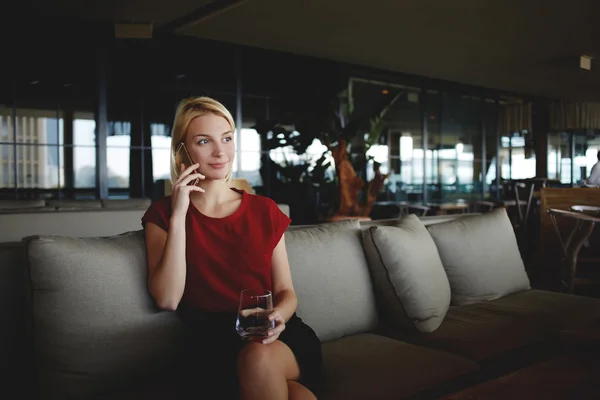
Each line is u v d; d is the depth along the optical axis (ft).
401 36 20.27
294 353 3.97
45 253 4.01
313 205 22.75
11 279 4.36
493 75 27.84
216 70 21.24
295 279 5.46
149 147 19.85
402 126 27.99
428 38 20.59
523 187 28.22
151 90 19.84
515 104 34.04
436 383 4.47
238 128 21.70
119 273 4.27
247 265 4.47
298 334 4.26
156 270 4.26
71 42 18.20
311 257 5.67
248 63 22.03
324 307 5.56
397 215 25.70
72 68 18.31
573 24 18.80
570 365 4.10
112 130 19.07
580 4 16.58
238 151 21.72
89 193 18.86
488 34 20.04
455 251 7.27
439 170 29.86
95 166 18.79
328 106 17.95
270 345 3.83
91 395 4.05
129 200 13.78
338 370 4.55
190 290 4.39
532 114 35.70
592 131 38.09
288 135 19.97
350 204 14.48
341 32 19.70
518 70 26.53
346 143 16.21
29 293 4.11
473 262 7.32
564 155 37.27
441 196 29.96
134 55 19.43
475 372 4.91
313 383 4.13
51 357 3.98
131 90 19.42
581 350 4.70
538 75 27.78
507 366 5.55
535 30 19.53
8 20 17.15
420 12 17.37
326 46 21.79
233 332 4.17
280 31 19.48
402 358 4.84
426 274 6.15
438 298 6.16
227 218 4.56
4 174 17.71
